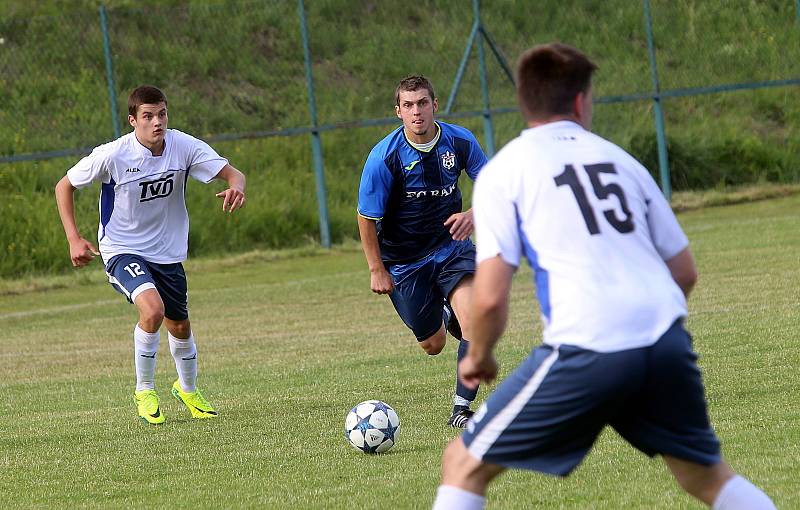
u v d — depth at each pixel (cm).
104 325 4178
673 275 1181
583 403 1087
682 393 1109
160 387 2944
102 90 6631
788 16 7938
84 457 2109
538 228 1120
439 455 1933
